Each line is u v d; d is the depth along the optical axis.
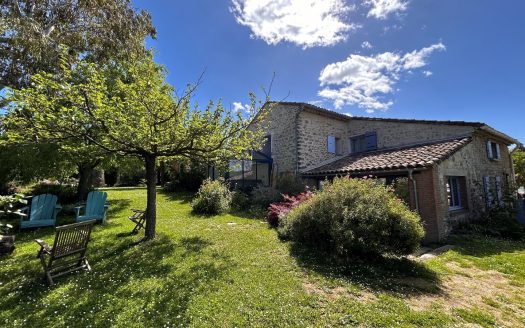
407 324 3.15
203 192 11.42
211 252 5.85
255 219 9.89
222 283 4.24
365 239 5.22
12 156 9.55
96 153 6.82
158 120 5.87
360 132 14.08
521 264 5.48
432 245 7.29
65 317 3.28
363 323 3.16
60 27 9.81
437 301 3.85
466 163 9.98
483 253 6.34
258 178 14.35
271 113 14.48
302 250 6.06
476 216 9.64
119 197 15.05
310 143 13.15
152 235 6.92
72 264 5.10
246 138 7.06
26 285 4.29
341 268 5.05
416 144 11.34
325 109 13.43
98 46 10.48
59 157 10.08
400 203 5.71
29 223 7.94
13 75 8.84
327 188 6.44
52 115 5.22
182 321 3.16
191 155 7.23
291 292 3.96
